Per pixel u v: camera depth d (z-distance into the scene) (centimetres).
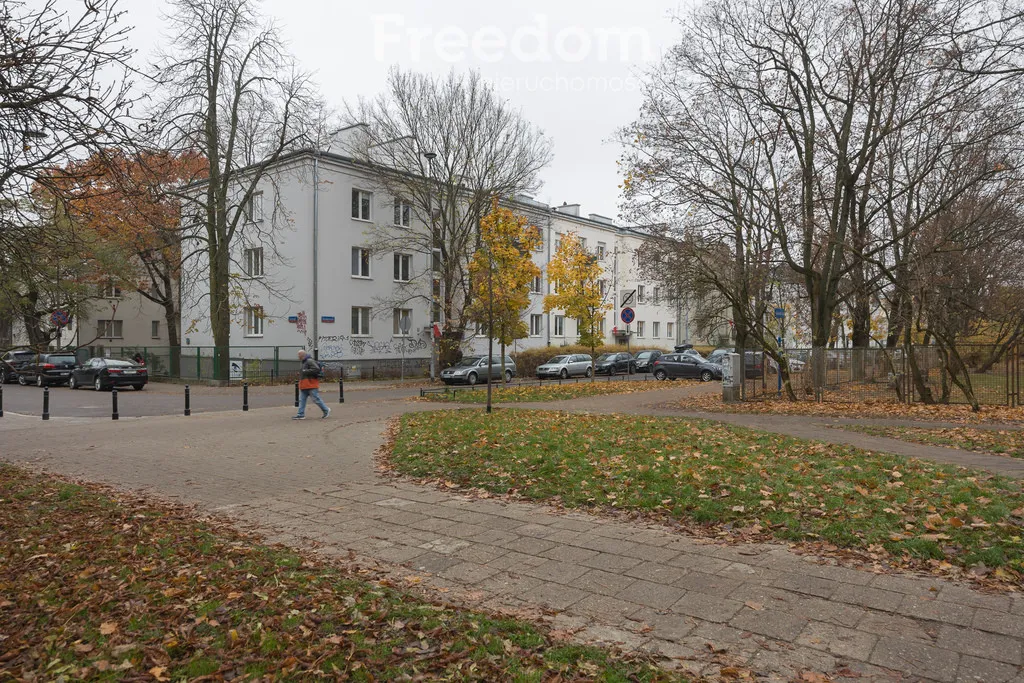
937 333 1714
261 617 405
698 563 514
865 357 2044
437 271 3306
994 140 1596
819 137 2053
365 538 593
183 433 1316
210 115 2750
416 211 3362
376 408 1841
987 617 403
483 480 809
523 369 4041
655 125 2117
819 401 1939
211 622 397
